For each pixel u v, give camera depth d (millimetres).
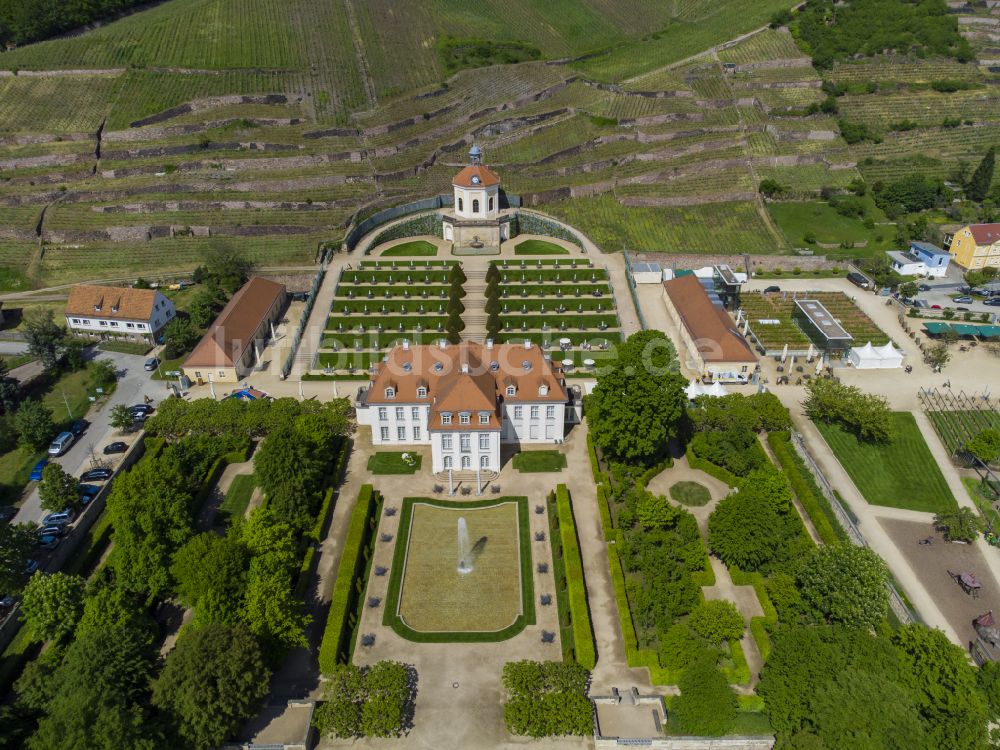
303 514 109625
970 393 146500
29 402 131500
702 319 158125
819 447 131750
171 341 159500
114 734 71562
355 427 135375
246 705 79750
